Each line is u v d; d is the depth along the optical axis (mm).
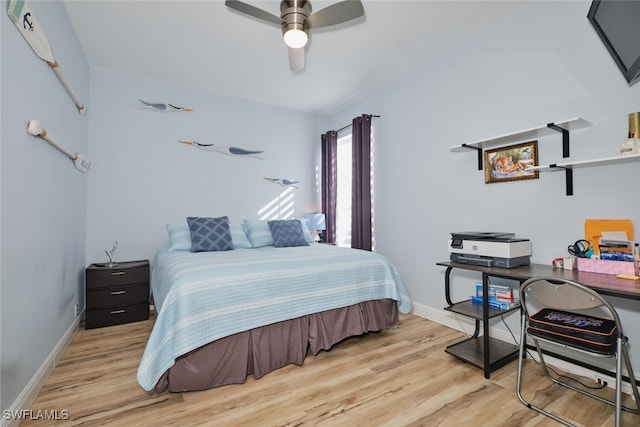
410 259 3154
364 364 2076
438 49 2764
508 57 2316
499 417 1525
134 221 3320
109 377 1889
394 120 3367
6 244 1355
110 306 2811
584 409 1575
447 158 2783
